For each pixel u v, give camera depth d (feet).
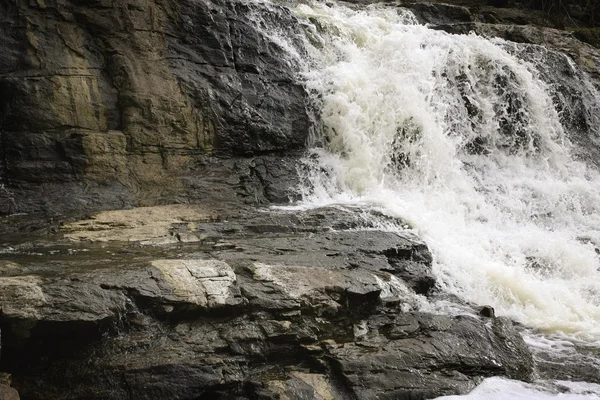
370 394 21.83
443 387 22.65
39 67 36.09
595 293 33.37
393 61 45.32
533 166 48.39
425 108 43.62
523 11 65.05
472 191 42.39
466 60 48.55
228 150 38.86
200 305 22.43
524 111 49.37
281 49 42.63
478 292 31.09
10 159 34.22
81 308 20.92
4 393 18.92
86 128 36.27
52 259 25.43
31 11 36.52
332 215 33.60
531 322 29.60
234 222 32.04
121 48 37.81
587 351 26.94
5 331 20.10
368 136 41.73
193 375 20.90
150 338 21.76
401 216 34.63
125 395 20.43
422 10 57.41
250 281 24.14
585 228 41.68
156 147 37.09
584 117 53.01
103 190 34.91
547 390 23.56
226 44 40.60
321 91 42.04
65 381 20.72
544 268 35.17
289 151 40.50
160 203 35.01
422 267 29.73
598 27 67.41
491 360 24.39
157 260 24.27
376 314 25.44
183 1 39.93
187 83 38.58
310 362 22.93
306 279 24.80
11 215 32.78
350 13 54.08
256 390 21.16
